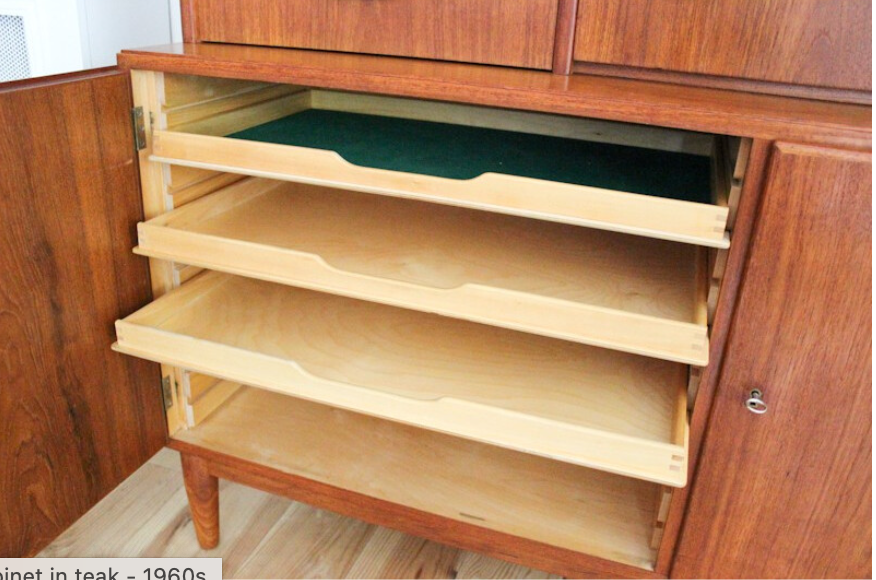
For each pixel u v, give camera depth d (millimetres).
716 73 820
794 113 722
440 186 830
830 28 771
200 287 1117
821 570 864
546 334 836
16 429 840
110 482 1008
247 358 933
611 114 750
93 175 883
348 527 1238
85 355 923
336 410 1228
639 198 764
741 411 812
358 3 931
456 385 990
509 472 1111
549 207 798
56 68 1518
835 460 801
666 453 802
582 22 848
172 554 1159
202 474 1125
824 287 730
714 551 902
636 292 938
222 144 894
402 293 875
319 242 1045
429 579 1139
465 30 896
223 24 1005
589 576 979
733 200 761
